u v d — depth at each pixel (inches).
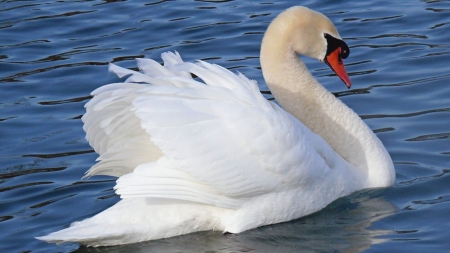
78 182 568.1
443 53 743.1
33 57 794.8
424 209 510.6
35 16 889.5
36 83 741.3
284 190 493.7
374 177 543.2
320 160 502.6
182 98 474.6
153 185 464.4
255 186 482.6
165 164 470.3
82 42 822.5
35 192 554.6
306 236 485.7
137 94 485.1
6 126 660.7
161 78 486.9
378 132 622.8
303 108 550.3
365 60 748.0
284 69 547.5
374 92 689.0
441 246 460.8
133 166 512.1
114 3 920.9
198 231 489.7
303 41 545.0
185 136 466.6
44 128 656.4
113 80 737.0
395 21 821.9
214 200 479.8
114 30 845.8
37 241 488.4
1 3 931.3
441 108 650.8
